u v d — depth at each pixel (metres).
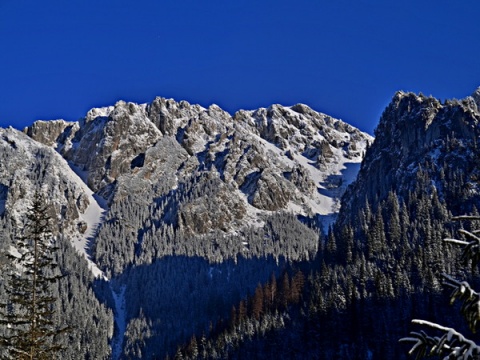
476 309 13.26
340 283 151.50
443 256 138.88
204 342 159.88
